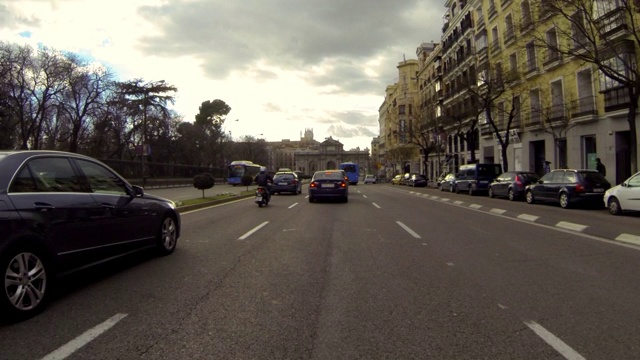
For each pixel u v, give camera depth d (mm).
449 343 3766
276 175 27359
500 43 37156
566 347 3666
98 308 4680
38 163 5090
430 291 5309
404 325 4188
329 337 3902
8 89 37344
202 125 82500
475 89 35750
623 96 22297
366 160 142000
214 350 3629
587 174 16578
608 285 5543
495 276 6023
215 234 9906
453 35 52469
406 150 68875
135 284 5625
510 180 21953
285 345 3730
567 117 27016
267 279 5879
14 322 4273
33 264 4578
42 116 40312
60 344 3734
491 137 40438
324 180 19812
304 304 4824
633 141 16625
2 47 35844
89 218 5449
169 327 4133
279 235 9766
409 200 21875
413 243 8703
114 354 3543
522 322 4246
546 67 28859
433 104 54000
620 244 8594
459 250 7945
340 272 6277
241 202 20875
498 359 3457
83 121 46750
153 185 45625
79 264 5301
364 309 4656
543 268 6500
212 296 5105
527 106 32156
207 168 67375
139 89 56438
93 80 44500
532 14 26016
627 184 13906
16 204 4488
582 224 11195
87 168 5871
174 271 6324
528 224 11781
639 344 3717
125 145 57031
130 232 6359
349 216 13836
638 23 20422
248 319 4352
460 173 29578
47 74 39125
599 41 21953
